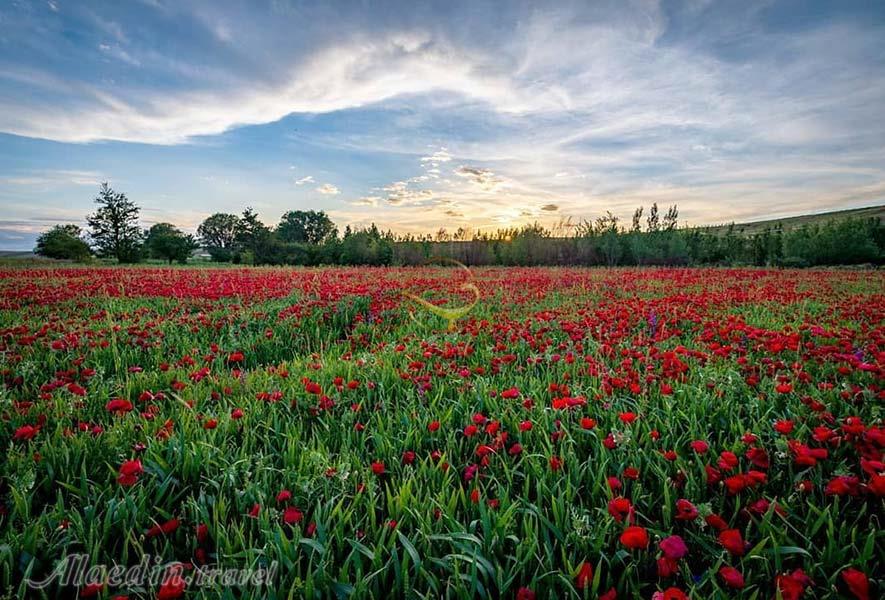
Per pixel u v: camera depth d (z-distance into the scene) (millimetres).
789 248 35469
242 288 11875
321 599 1625
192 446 2527
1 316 7801
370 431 2922
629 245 35594
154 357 5289
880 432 2186
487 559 1770
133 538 1829
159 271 21469
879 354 3729
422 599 1576
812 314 7762
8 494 2123
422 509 2053
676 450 2516
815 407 2770
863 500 2053
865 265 32469
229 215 83250
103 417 3301
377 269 24781
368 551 1729
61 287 12219
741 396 3375
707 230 38406
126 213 64500
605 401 3199
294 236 81375
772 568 1756
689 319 6809
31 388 4094
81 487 2205
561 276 17234
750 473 1908
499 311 8586
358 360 4535
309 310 8023
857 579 1346
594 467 2465
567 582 1564
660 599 1356
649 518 2088
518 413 3135
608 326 6117
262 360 5930
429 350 4570
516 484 2414
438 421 2854
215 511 1930
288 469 2365
